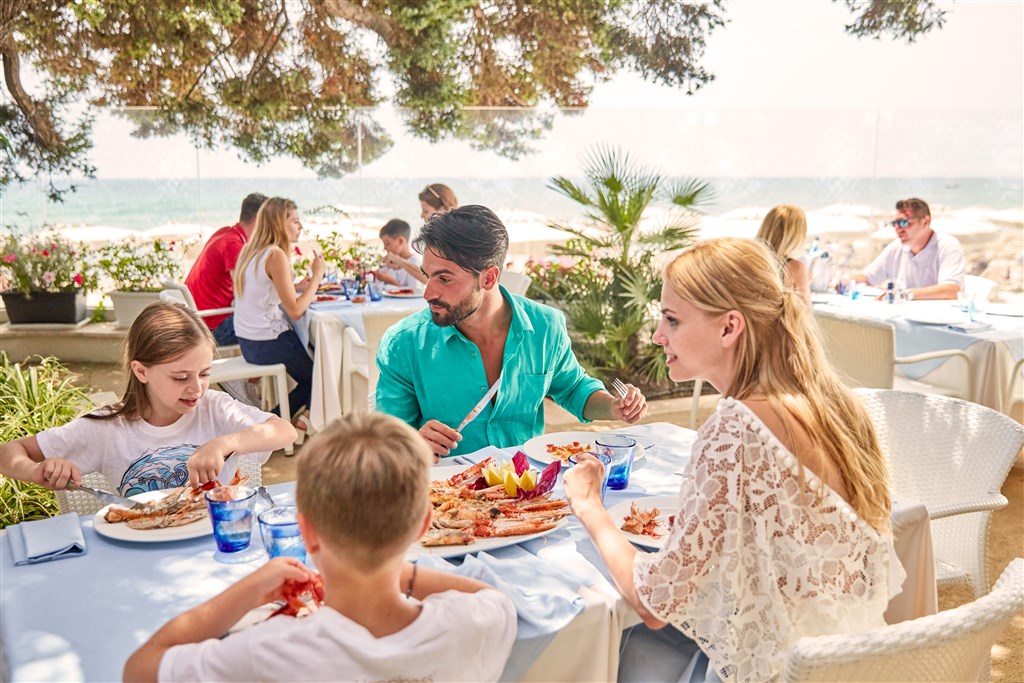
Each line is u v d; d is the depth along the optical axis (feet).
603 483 6.30
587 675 4.76
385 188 26.43
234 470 7.33
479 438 7.91
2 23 21.54
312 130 26.81
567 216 24.80
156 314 6.82
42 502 10.75
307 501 3.86
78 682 3.96
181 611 4.64
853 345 13.39
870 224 25.72
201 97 26.45
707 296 5.18
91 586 4.92
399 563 4.00
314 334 16.02
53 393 13.25
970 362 13.92
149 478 7.01
